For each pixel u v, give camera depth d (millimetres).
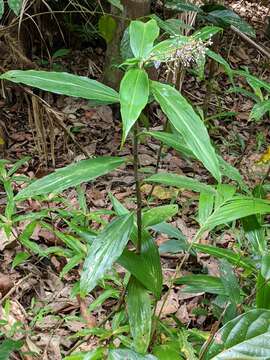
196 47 1237
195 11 2652
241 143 3480
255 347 1129
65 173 1240
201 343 1626
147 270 1379
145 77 1108
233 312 1498
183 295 2457
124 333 1761
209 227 1428
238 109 4512
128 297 1392
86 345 2160
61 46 4625
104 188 3404
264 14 6723
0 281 2523
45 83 1216
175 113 1110
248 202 1433
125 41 2135
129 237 1368
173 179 1314
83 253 2078
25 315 2336
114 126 4062
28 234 2256
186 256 1559
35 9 3662
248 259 1637
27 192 1223
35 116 2787
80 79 1249
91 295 2469
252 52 5461
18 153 3695
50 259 2686
